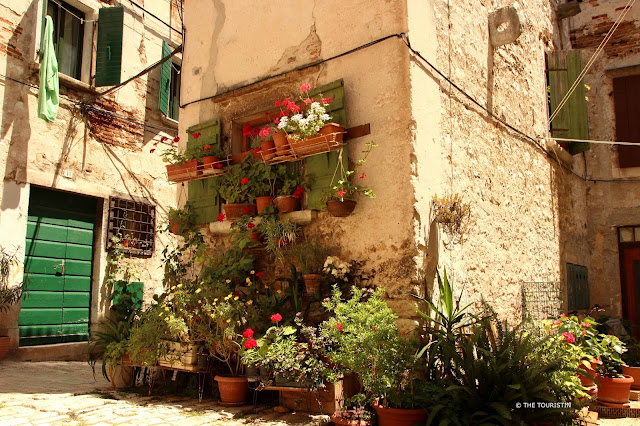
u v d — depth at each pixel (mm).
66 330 8062
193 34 6746
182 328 4633
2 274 7031
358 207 4977
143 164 9570
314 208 5156
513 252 6500
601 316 8367
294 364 4055
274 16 5914
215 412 4320
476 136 5930
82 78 8703
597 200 9406
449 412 3691
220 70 6359
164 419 4055
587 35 9852
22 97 7590
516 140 7004
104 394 4969
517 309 6387
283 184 5547
